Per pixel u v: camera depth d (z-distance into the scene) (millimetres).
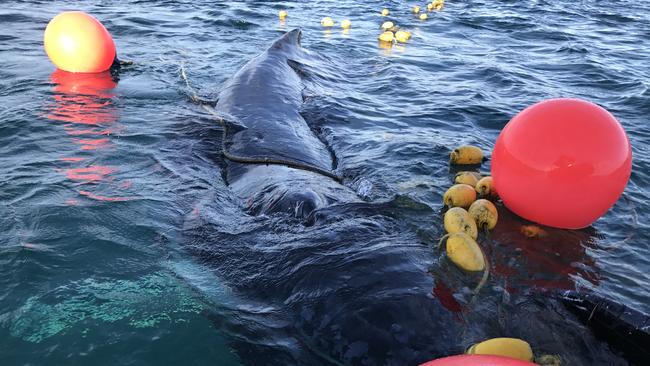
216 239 4262
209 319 3457
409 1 17641
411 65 10289
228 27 12773
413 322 3172
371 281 3441
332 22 13719
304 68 9148
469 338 3164
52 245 4090
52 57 8430
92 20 8570
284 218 4418
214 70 9297
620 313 3246
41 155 5590
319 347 3197
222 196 5066
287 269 3713
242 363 3168
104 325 3350
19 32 10805
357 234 4000
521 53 11445
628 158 4176
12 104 6984
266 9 15281
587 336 3291
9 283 3646
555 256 4246
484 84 9148
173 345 3246
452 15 15398
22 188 4883
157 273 3881
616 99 8461
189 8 14570
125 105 7293
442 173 5730
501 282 3795
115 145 5969
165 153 5863
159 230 4414
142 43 10844
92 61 8422
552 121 4246
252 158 5727
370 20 14625
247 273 3811
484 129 7184
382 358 3037
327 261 3676
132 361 3113
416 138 6707
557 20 15078
